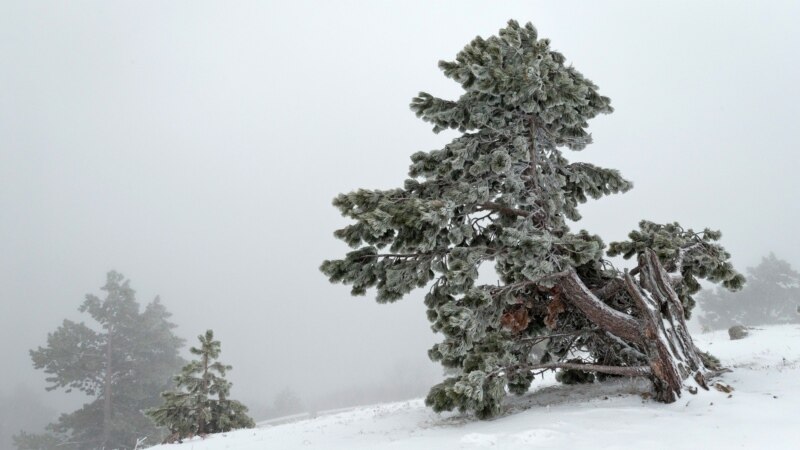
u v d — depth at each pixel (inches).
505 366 391.5
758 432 257.4
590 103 474.0
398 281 416.2
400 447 310.8
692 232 462.6
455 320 355.9
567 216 498.6
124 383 1621.6
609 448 255.0
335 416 622.8
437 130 486.6
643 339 385.1
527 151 439.8
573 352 507.8
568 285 411.2
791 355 570.9
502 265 428.8
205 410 761.0
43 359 1504.7
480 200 425.4
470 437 308.8
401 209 386.9
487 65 419.8
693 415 313.9
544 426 318.7
